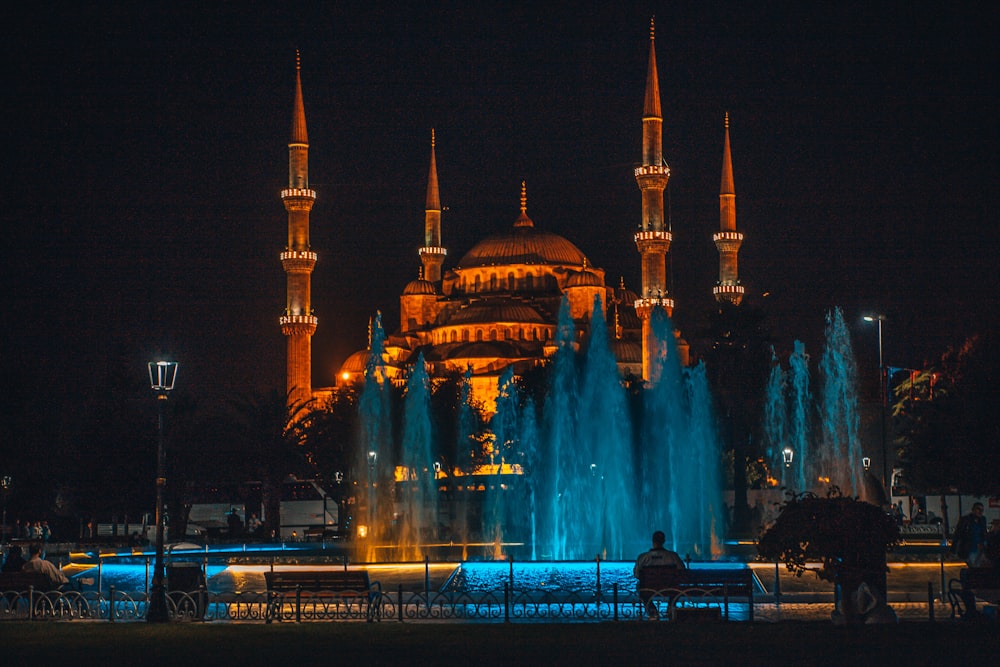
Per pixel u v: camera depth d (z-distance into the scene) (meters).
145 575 44.66
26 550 69.62
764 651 23.42
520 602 36.09
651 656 23.03
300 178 167.75
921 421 72.81
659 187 155.50
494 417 129.50
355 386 125.25
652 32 158.62
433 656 23.41
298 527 117.88
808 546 29.44
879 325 103.44
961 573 32.12
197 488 119.81
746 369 113.81
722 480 110.62
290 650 24.53
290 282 166.50
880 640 24.77
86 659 23.75
